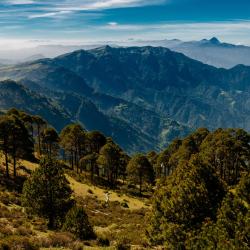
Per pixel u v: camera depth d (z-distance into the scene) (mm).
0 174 71688
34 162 96812
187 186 30375
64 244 30688
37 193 40500
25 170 83250
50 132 103000
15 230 34656
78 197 72250
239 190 29656
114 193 89938
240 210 25844
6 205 49094
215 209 29484
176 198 30281
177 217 29891
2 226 34750
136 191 101062
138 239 37219
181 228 28812
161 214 32219
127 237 37906
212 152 93500
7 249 26719
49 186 40750
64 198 41469
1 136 70375
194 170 31562
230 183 93875
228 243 22938
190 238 25891
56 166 41688
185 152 102625
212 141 98375
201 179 31125
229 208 26016
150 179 104875
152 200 33469
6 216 41344
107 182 106625
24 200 41375
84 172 115250
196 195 29781
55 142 112188
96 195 80562
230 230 24766
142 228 46094
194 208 29562
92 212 59688
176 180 33250
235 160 96750
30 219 42344
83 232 35688
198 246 24594
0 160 84250
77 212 36156
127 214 63281
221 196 30609
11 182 68312
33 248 27938
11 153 76812
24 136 75375
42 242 29812
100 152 102812
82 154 117938
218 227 24859
